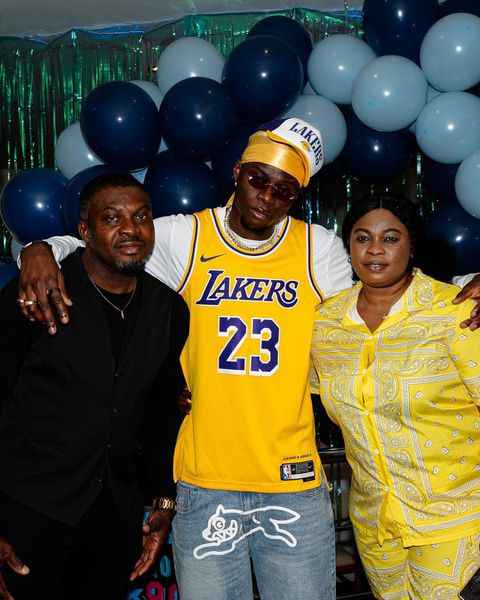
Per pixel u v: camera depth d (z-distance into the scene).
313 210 4.25
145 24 4.59
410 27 3.41
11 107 4.68
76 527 2.28
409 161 3.83
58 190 3.57
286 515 2.40
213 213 2.53
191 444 2.45
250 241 2.46
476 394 2.16
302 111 3.46
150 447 2.50
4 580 2.23
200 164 3.42
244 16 4.44
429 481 2.23
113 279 2.28
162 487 2.51
